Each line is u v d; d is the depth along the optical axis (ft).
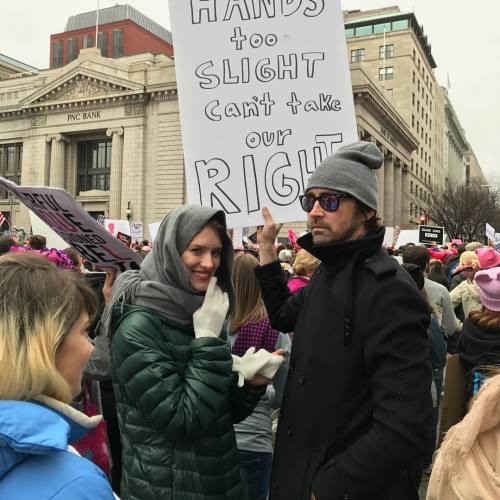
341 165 6.85
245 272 10.46
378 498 6.21
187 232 6.91
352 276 6.54
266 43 10.78
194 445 6.48
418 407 5.83
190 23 10.88
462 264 23.50
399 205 193.98
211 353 6.45
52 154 166.91
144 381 6.25
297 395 6.73
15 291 4.02
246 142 10.76
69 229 9.61
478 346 9.35
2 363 3.76
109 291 10.46
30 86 175.11
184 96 10.85
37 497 3.43
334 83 10.63
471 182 221.66
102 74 155.63
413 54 231.30
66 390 4.05
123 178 154.30
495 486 5.02
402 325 6.07
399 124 177.88
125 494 6.63
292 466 6.59
